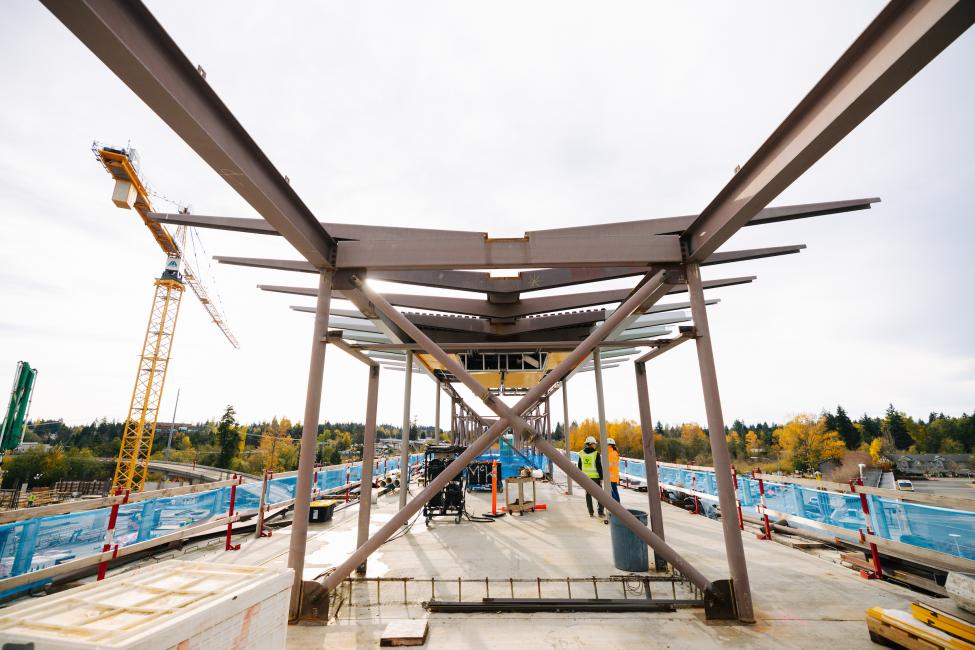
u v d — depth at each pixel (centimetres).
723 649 361
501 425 469
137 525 622
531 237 505
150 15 247
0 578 445
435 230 591
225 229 527
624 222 600
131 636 172
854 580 541
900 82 255
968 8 209
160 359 5244
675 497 1198
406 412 994
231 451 8244
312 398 474
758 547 713
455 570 593
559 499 1320
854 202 504
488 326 1030
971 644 312
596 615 430
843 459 6694
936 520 548
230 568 269
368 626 413
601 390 1078
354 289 525
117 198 4231
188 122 289
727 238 449
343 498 1296
